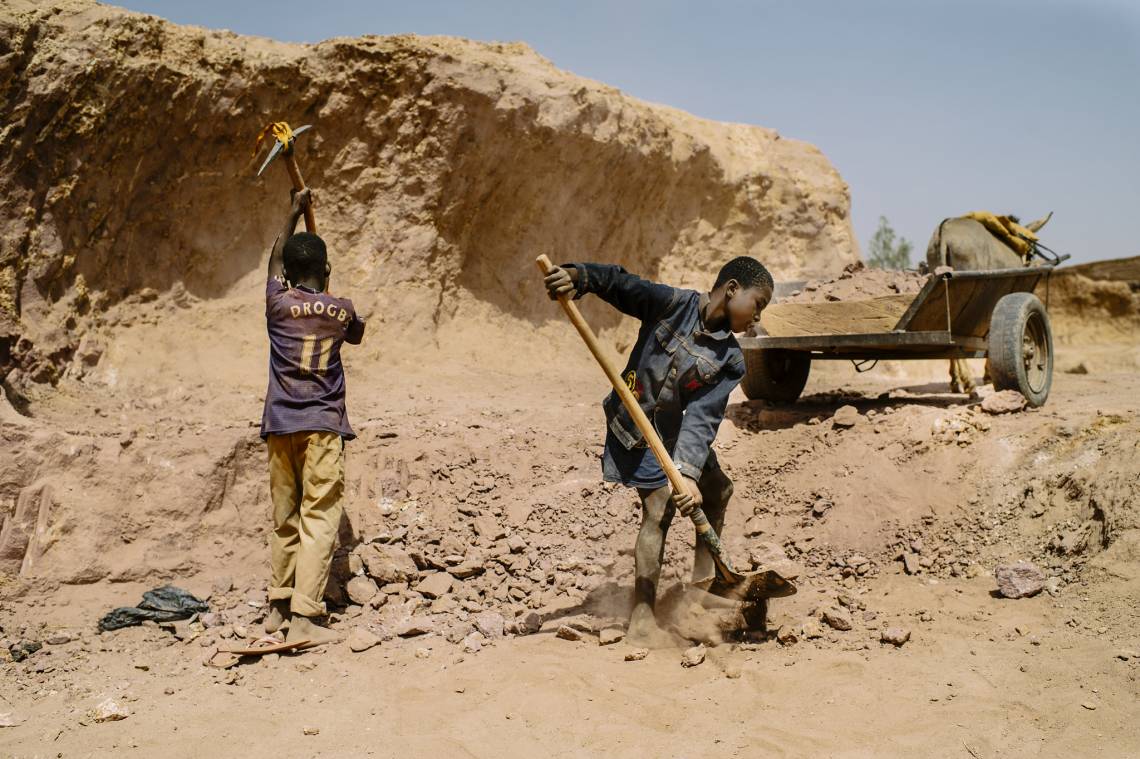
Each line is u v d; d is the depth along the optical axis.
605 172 10.93
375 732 3.40
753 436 6.75
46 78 6.98
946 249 8.45
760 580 4.05
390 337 9.09
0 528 4.95
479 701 3.66
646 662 4.01
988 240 8.63
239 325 8.25
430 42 9.61
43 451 5.20
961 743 3.20
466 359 9.56
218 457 5.55
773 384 7.39
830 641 4.18
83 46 7.19
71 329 7.21
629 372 4.27
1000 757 3.11
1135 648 3.77
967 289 6.54
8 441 5.15
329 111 8.91
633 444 4.21
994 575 4.83
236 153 8.38
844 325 6.78
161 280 8.01
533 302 10.59
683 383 4.12
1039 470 5.34
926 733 3.28
